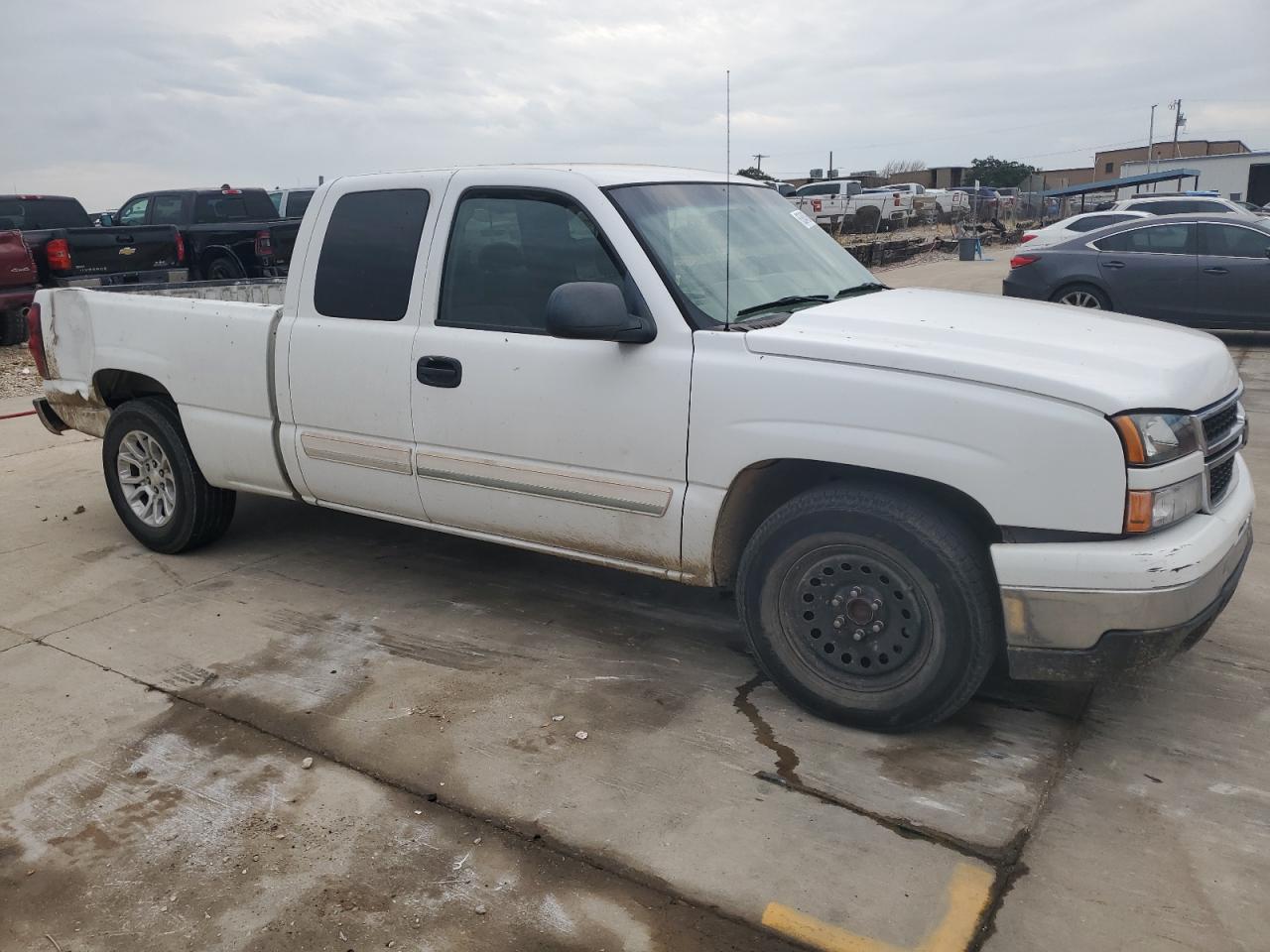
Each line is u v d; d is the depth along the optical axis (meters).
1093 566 2.92
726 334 3.40
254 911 2.62
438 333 4.00
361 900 2.65
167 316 4.88
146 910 2.63
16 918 2.62
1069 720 3.49
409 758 3.31
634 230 3.63
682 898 2.63
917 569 3.16
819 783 3.12
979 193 51.56
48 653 4.14
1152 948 2.44
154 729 3.52
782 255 4.08
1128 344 3.31
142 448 5.26
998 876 2.70
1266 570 4.82
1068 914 2.55
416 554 5.24
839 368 3.20
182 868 2.79
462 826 2.95
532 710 3.61
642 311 3.55
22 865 2.83
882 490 3.25
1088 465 2.91
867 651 3.34
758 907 2.59
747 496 3.56
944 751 3.30
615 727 3.48
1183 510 3.02
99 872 2.79
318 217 4.42
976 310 3.70
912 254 25.80
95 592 4.78
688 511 3.52
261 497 6.34
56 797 3.13
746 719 3.52
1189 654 3.97
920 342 3.22
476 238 3.97
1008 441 2.97
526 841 2.88
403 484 4.24
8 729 3.54
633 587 4.77
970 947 2.45
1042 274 12.02
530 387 3.78
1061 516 2.96
